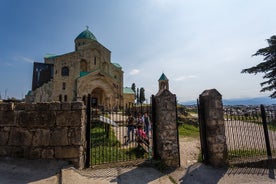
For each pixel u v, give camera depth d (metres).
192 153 7.70
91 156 6.52
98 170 5.32
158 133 6.03
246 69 26.48
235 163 6.16
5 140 5.48
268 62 24.62
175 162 5.88
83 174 4.92
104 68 45.25
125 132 11.73
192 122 17.72
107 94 36.72
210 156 6.20
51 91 40.06
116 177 4.91
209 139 6.30
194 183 4.99
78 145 5.38
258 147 8.44
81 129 5.48
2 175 4.50
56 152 5.34
